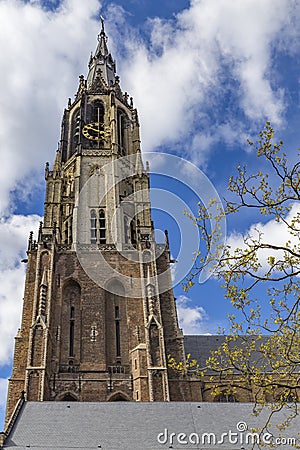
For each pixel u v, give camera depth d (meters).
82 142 70.25
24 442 33.66
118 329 51.94
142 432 35.72
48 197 63.97
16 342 49.59
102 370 47.97
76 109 76.50
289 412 39.16
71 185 66.88
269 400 54.22
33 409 38.69
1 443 33.31
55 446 33.41
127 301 52.94
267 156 22.59
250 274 23.00
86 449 33.25
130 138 74.12
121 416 38.19
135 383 47.12
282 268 22.50
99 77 80.50
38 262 53.84
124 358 49.81
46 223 61.34
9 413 44.97
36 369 45.34
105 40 94.56
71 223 62.06
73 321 51.91
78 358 49.22
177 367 25.86
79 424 36.59
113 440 34.50
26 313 52.00
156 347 48.62
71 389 46.50
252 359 60.66
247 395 55.28
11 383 46.84
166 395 45.59
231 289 22.97
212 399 54.59
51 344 49.06
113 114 73.38
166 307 53.62
